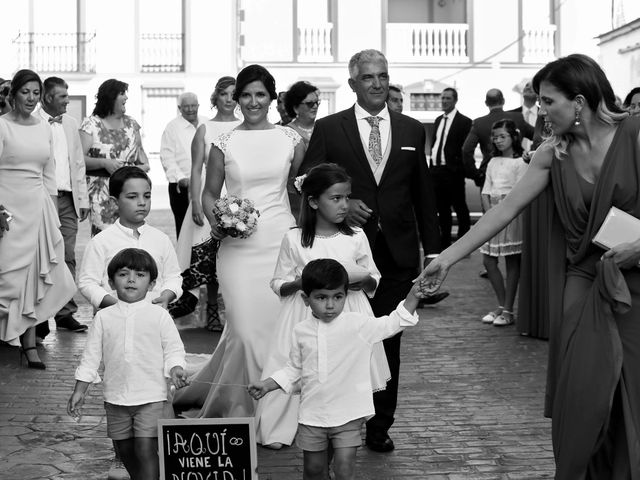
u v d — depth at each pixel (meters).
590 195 4.65
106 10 30.55
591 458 4.70
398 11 32.19
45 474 5.79
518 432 6.70
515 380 8.12
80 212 9.77
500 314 10.55
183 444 4.75
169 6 30.67
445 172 14.70
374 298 6.37
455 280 13.52
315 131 6.45
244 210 6.30
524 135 14.14
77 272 13.34
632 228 4.50
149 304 5.19
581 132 4.64
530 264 9.77
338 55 31.08
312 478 4.95
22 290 8.23
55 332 9.80
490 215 4.88
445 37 31.31
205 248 9.33
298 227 5.86
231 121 9.11
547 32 31.36
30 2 30.66
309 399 4.86
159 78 30.62
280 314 5.87
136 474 5.29
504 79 31.44
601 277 4.52
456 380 8.13
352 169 6.32
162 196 29.56
